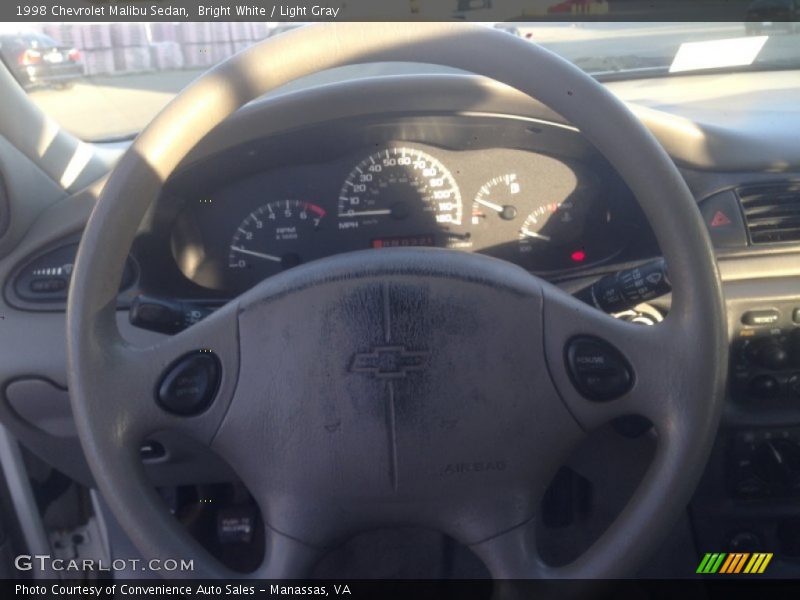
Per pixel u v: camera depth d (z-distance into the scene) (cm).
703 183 55
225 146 54
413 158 57
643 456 50
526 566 40
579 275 57
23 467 60
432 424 39
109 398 39
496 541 40
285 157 56
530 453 40
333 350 39
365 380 39
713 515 57
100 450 39
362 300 39
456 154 57
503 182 58
